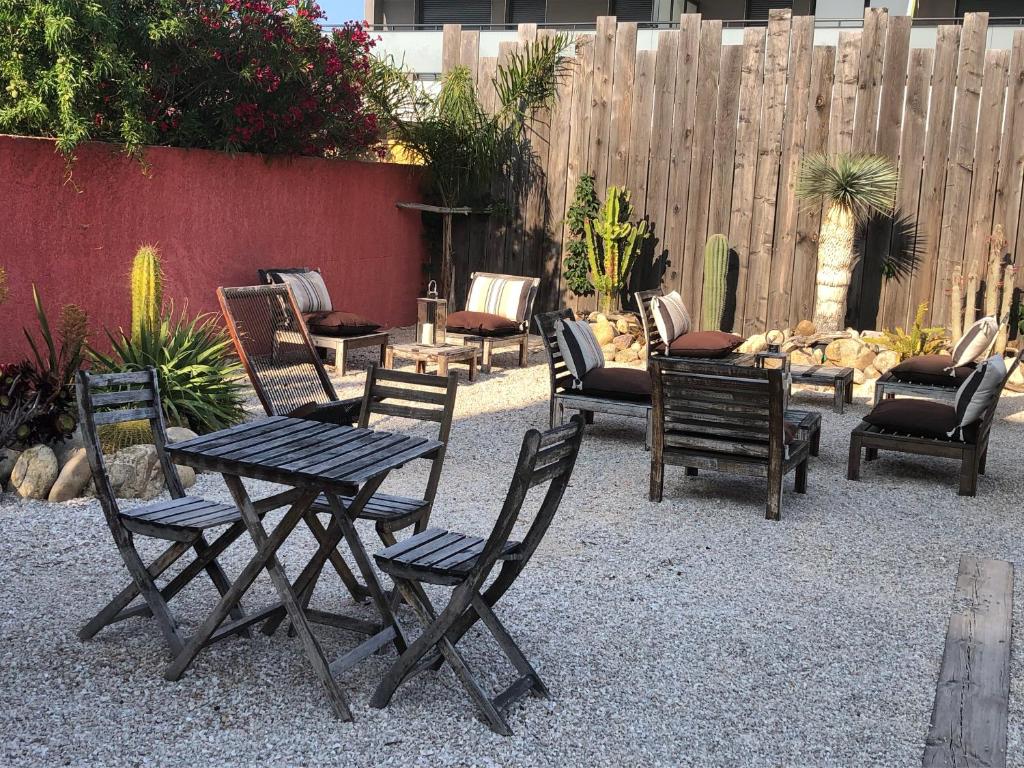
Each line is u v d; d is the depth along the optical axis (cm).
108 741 302
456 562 327
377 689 331
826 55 1138
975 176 1107
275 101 998
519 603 426
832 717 339
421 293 1332
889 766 310
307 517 368
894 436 639
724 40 1427
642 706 341
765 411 556
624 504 586
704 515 568
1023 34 1074
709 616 421
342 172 1141
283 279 958
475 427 768
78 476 538
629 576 464
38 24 804
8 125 848
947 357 841
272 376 742
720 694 352
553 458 323
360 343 942
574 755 308
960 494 626
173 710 322
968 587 466
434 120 1234
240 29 951
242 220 1001
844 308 1123
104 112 909
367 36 1069
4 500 531
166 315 927
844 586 464
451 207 1256
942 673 374
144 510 369
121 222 870
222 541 370
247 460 325
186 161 927
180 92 970
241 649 368
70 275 829
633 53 1209
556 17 1766
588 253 1230
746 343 1091
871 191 1066
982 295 1120
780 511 563
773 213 1176
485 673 359
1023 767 313
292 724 317
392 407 461
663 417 582
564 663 370
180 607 404
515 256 1293
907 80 1118
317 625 394
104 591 417
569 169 1253
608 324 1127
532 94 1227
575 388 746
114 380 373
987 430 664
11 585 418
